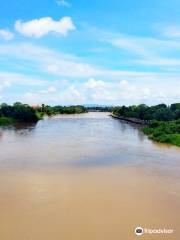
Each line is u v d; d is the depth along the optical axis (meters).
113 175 23.22
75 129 62.47
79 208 16.53
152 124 57.34
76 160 28.81
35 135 49.94
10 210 16.22
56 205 16.94
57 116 130.50
